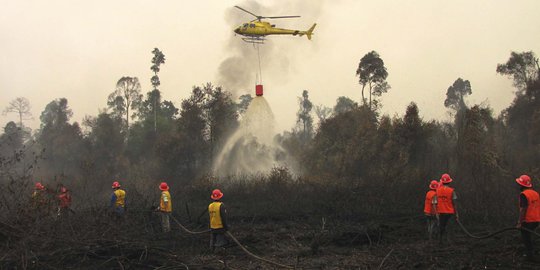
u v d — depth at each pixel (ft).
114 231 40.96
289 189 84.69
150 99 219.20
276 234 50.37
